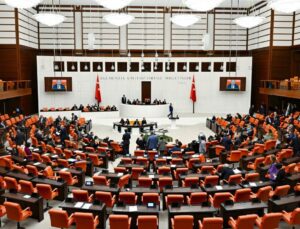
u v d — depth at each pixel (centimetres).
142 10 3119
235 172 1089
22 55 2684
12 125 1994
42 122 2072
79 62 2958
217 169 1122
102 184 977
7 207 779
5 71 2586
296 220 737
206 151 1580
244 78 2997
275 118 2152
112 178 1047
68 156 1355
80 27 3075
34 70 3047
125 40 3136
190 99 3103
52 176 1102
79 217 712
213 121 2298
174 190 901
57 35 3084
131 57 3006
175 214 742
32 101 3016
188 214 744
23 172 1098
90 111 2702
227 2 3009
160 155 1437
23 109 2725
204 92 3100
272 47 2806
